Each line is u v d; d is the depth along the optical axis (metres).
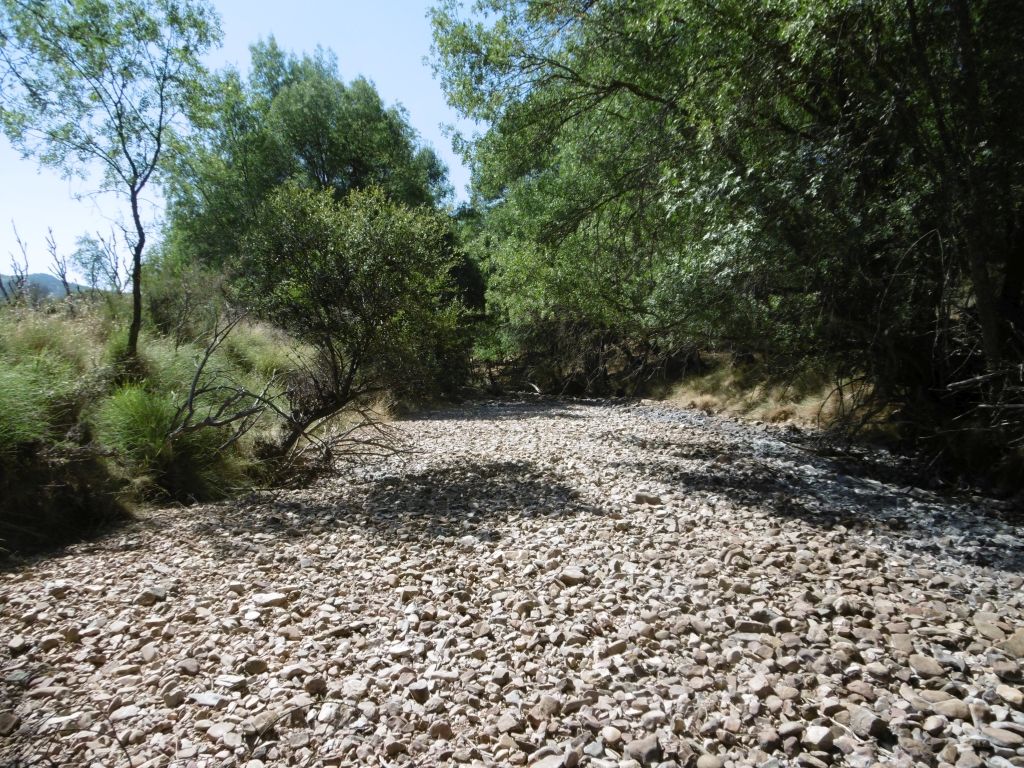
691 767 2.71
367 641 3.80
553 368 27.44
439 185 32.25
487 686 3.33
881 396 10.06
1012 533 6.66
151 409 7.36
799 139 7.96
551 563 5.17
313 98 26.52
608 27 10.04
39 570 4.91
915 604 4.49
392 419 16.59
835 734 2.91
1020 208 7.09
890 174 7.86
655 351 21.20
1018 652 3.71
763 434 13.45
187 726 2.95
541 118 11.71
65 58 8.14
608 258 12.02
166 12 8.50
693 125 8.92
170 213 18.62
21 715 2.99
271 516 6.65
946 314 7.51
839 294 8.33
